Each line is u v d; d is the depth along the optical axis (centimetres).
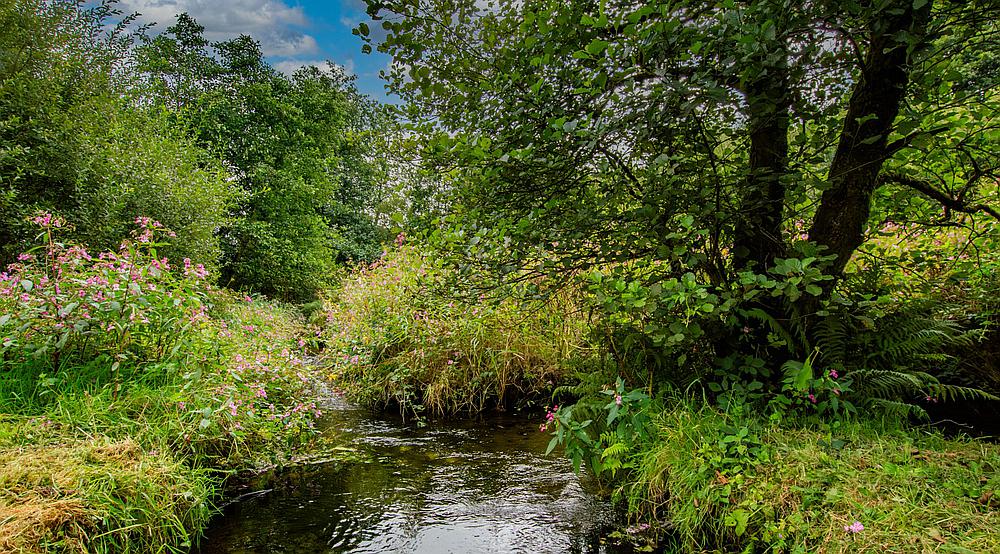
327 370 659
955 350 362
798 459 265
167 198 829
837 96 346
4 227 575
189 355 390
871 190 321
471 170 334
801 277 257
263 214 1797
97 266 393
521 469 406
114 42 802
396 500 351
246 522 317
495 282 370
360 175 2416
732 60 236
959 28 287
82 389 339
